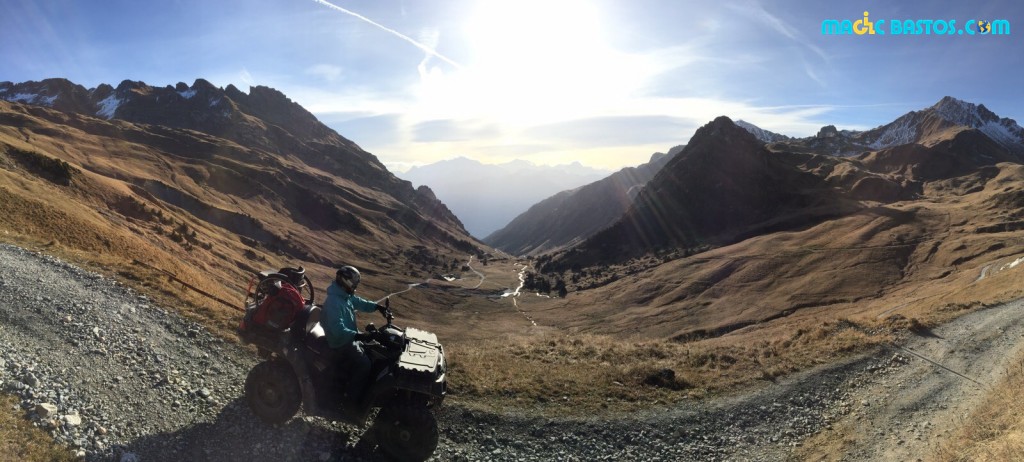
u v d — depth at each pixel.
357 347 7.13
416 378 6.94
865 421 11.80
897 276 125.50
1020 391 11.98
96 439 6.27
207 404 7.80
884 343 19.03
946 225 163.50
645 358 17.39
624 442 9.94
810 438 10.88
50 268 12.80
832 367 16.09
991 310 26.88
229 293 39.38
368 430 7.97
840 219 192.88
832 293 122.94
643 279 176.62
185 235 108.75
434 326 124.19
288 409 7.05
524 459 8.70
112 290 12.08
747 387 13.89
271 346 6.98
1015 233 136.50
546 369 14.10
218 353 9.94
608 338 21.72
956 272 115.12
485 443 9.04
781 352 18.17
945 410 12.37
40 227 36.56
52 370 7.59
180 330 10.59
